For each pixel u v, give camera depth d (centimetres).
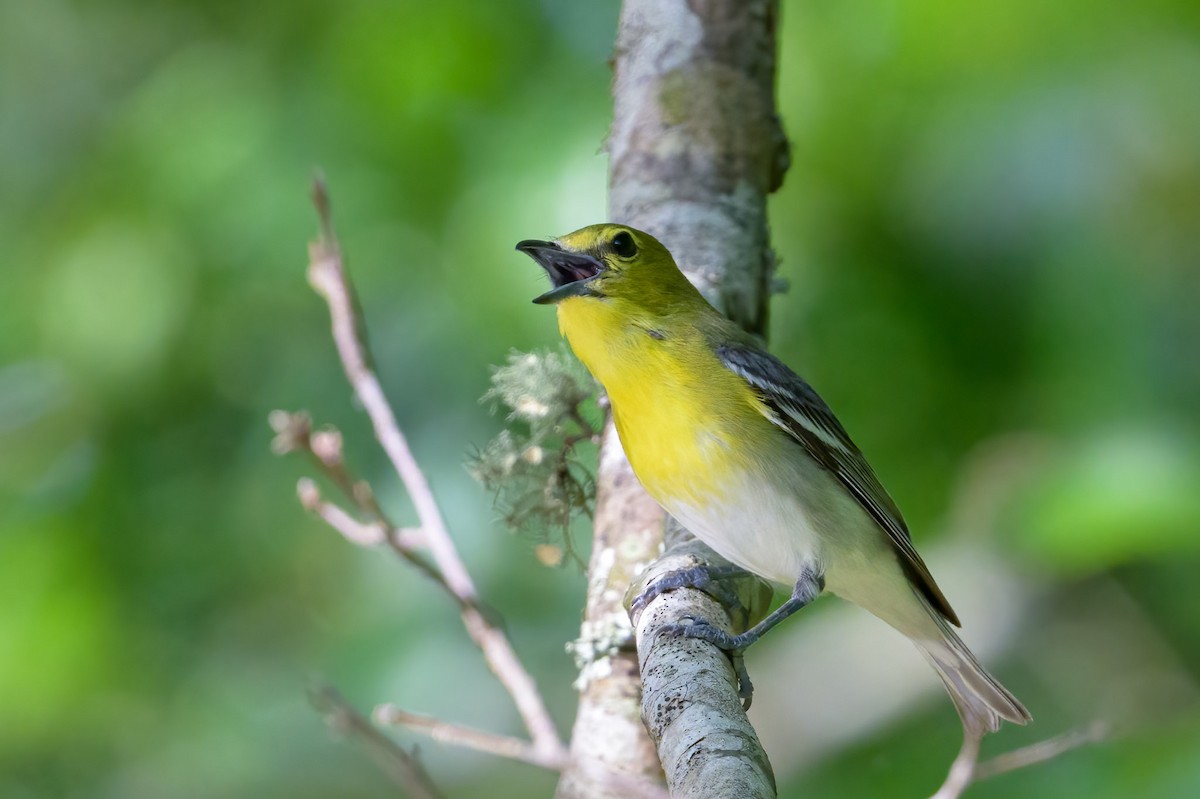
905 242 1208
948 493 1262
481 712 1159
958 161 1165
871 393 1245
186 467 1257
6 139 1509
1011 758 780
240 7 1326
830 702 1307
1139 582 1302
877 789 1207
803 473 780
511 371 828
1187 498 1068
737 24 914
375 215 1188
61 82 1538
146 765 1253
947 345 1223
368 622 1170
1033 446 1220
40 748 1245
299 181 1209
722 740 551
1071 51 1170
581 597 1173
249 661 1270
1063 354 1135
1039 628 1292
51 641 1215
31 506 1239
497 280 1130
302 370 1230
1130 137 1143
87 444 1261
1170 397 1107
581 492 828
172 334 1240
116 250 1252
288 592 1266
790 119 1202
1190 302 1124
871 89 1202
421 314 1159
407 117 1200
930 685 1291
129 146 1286
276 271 1212
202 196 1233
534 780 1187
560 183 1134
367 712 1134
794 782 1253
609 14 1205
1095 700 1262
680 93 900
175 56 1400
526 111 1180
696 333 780
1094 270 1130
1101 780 1001
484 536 1132
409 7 1227
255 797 1242
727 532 769
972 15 1181
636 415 772
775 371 782
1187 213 1134
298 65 1270
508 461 820
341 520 827
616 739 717
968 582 1287
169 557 1250
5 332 1298
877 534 804
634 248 791
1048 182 1144
